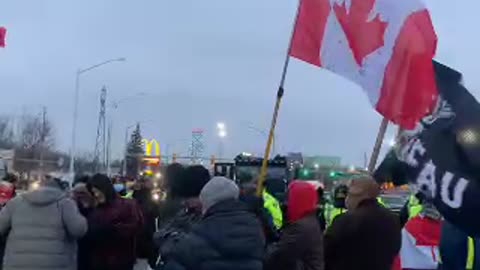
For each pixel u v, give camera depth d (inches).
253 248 151.1
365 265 190.7
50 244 214.1
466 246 197.3
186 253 149.7
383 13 205.9
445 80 176.2
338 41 212.2
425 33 198.7
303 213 190.5
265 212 257.0
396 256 202.8
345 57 211.0
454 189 165.6
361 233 190.7
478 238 181.6
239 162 742.5
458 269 198.8
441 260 203.9
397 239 196.1
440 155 169.0
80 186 261.9
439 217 231.5
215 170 759.7
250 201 212.8
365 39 206.2
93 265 250.5
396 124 190.1
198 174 179.5
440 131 170.2
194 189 179.2
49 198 215.6
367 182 196.1
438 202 168.1
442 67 177.8
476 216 163.2
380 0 206.4
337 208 315.0
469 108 168.9
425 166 171.0
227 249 148.8
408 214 239.5
